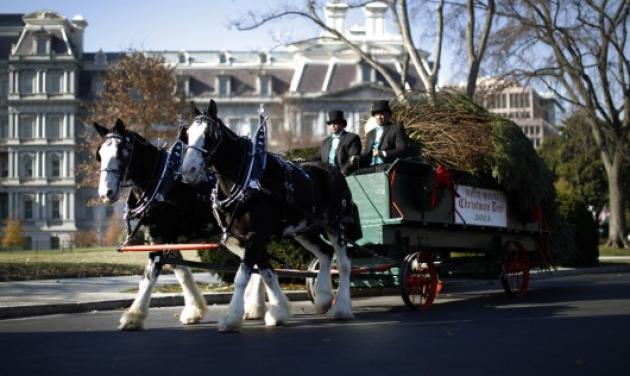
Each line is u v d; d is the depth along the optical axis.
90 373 6.35
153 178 9.41
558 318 9.69
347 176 11.33
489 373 6.09
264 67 87.19
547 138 62.88
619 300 12.25
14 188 86.12
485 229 12.40
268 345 7.74
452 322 9.53
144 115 49.25
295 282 15.41
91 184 53.03
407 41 25.03
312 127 82.00
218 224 9.42
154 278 9.31
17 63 85.19
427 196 11.24
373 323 9.58
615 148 39.06
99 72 86.88
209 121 8.74
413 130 12.59
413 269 10.98
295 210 9.55
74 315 11.59
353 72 82.81
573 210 23.52
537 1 28.97
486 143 12.43
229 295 13.78
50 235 86.19
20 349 7.73
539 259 14.23
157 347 7.71
